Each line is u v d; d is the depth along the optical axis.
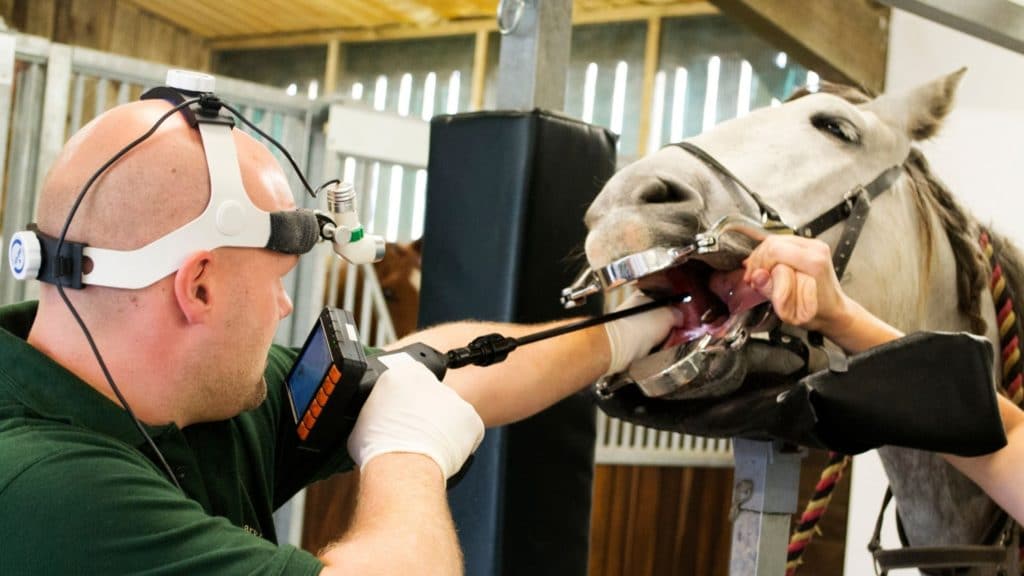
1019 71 1.73
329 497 2.69
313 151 2.45
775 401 1.07
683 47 5.24
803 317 1.06
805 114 1.31
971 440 1.01
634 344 1.21
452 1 6.36
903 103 1.39
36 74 2.11
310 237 0.91
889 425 1.02
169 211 0.84
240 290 0.88
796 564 1.48
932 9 1.54
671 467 3.52
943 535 1.55
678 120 5.22
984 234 1.51
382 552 0.80
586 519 1.48
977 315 1.48
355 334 0.95
